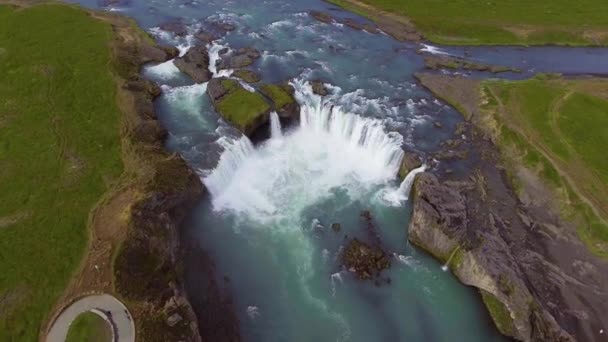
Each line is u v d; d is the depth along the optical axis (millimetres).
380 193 55188
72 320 37406
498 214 50438
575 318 41562
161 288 39938
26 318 38031
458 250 45375
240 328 41406
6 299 39188
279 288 44938
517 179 55094
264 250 48312
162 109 63375
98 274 40562
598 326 41062
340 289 45219
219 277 45250
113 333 36375
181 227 49219
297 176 57125
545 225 49781
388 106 65875
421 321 42906
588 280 44656
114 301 38656
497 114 64375
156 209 45875
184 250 47000
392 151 56875
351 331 41906
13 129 56844
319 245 49031
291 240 49500
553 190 53375
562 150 58219
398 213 52625
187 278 44562
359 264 46969
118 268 40281
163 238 43844
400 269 46969
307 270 46656
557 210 51406
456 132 62000
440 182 53594
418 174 52844
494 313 42406
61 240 43812
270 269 46531
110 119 59188
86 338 36188
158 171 49188
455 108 67125
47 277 40750
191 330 37656
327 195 54844
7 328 37406
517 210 51375
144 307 38344
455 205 48938
